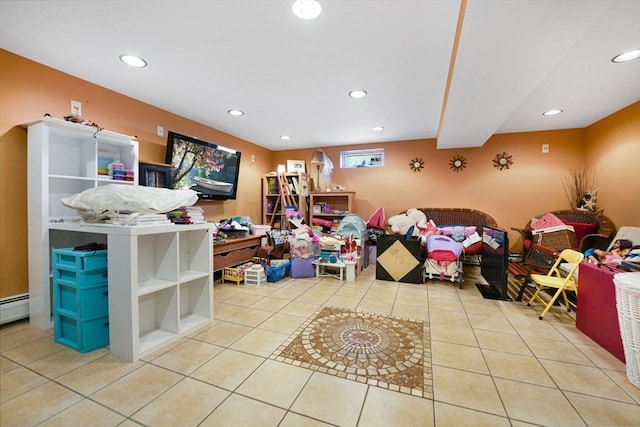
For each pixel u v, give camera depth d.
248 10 1.69
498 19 1.47
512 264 3.91
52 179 2.40
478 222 4.49
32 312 2.26
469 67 1.99
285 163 5.82
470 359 1.78
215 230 3.65
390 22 1.79
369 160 5.40
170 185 3.24
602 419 1.28
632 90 2.84
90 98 2.68
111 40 2.02
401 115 3.65
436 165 4.89
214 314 2.49
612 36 1.94
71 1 1.62
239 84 2.74
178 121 3.64
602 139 3.74
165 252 2.07
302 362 1.73
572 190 4.18
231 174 4.38
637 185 3.16
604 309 1.92
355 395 1.44
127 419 1.26
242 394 1.44
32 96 2.31
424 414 1.31
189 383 1.52
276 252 4.06
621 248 2.93
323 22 1.80
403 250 3.54
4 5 1.64
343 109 3.43
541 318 2.43
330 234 4.50
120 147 2.82
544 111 3.47
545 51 1.78
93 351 1.86
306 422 1.25
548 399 1.41
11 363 1.71
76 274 1.84
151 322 2.11
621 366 1.71
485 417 1.29
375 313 2.52
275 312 2.54
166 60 2.30
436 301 2.86
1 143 2.16
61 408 1.33
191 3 1.63
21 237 2.29
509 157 4.50
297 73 2.51
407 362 1.74
